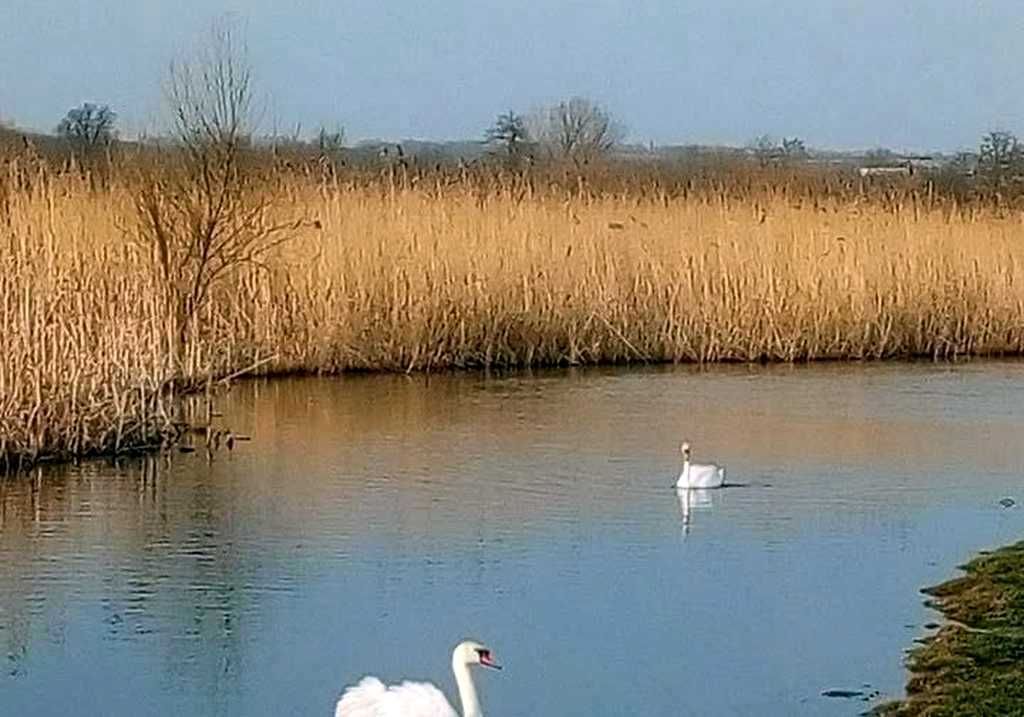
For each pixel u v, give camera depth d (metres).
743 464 20.03
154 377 20.75
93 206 24.33
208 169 25.77
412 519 16.58
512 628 12.95
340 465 19.42
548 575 14.51
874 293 31.03
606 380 27.52
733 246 30.55
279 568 14.53
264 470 19.02
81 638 12.59
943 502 17.95
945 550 15.69
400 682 11.63
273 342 26.61
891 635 12.84
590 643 12.58
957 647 12.38
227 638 12.61
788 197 32.53
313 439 21.19
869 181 34.62
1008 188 36.62
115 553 15.02
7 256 19.33
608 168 33.81
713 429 22.59
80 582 14.07
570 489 18.27
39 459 18.92
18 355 18.70
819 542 15.95
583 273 29.56
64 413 19.20
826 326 30.64
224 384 24.94
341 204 28.36
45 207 22.00
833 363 30.44
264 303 26.59
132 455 19.81
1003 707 10.86
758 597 13.90
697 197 32.16
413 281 27.94
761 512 17.30
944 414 24.30
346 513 16.78
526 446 20.92
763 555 15.38
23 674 11.77
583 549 15.47
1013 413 24.48
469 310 28.38
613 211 31.08
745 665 12.09
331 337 27.02
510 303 28.77
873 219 32.06
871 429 22.81
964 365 30.55
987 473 19.70
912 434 22.44
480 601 13.65
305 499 17.42
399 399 24.83
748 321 30.23
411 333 27.73
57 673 11.81
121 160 25.80
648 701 11.35
